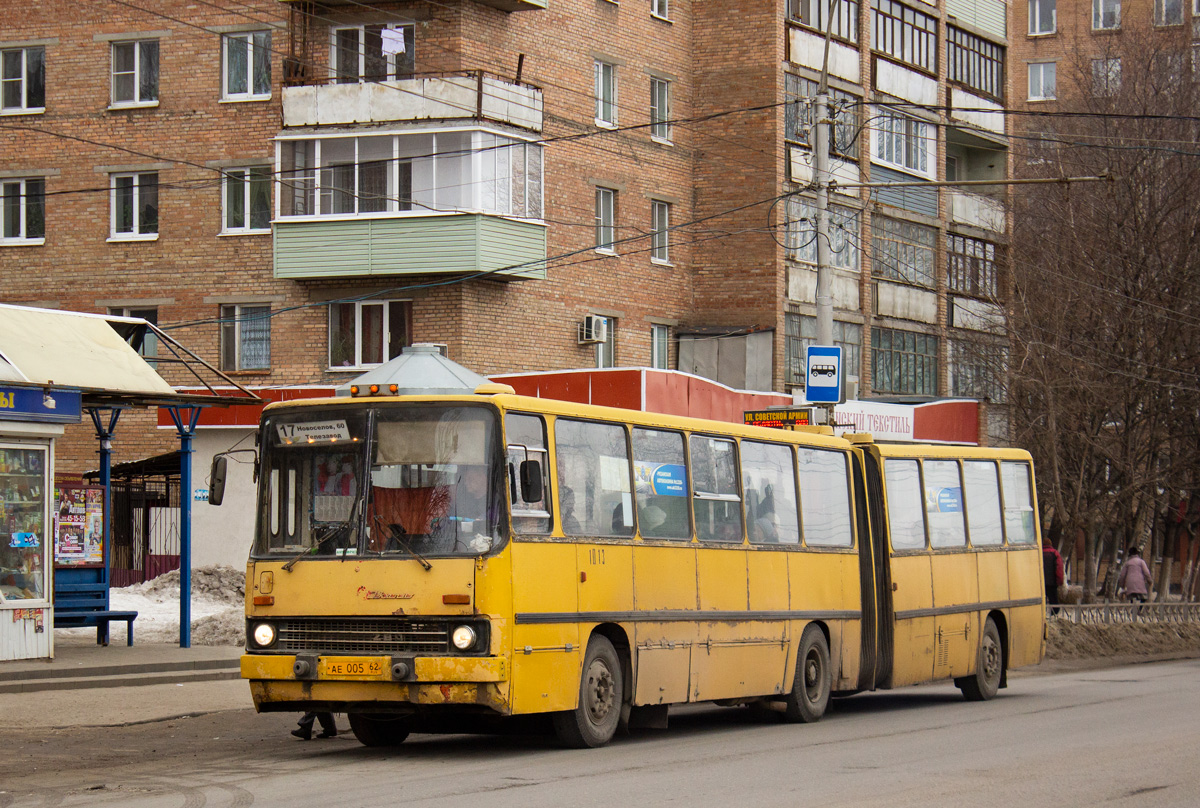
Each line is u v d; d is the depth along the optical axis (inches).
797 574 626.2
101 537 814.5
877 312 1660.9
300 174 1309.1
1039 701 719.7
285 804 378.3
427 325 1298.0
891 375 1683.1
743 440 606.5
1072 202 1379.2
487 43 1327.5
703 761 466.3
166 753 505.0
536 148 1333.7
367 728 520.7
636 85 1477.6
